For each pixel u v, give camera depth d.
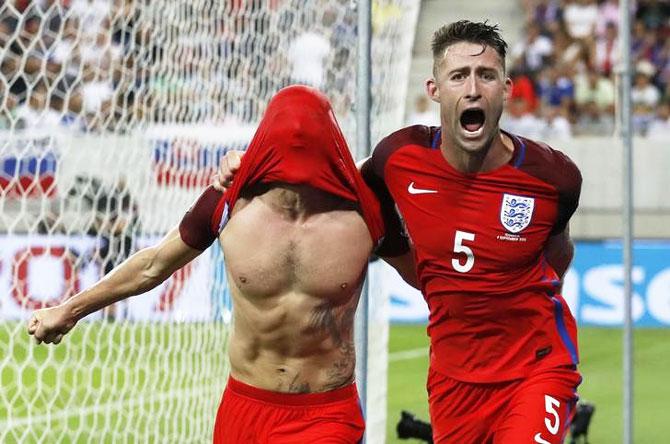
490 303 9.85
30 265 16.16
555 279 10.01
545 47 45.94
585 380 26.64
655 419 22.48
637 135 40.06
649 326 33.78
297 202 8.50
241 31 17.38
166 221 16.38
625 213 16.67
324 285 8.53
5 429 14.42
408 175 9.75
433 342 10.32
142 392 15.88
